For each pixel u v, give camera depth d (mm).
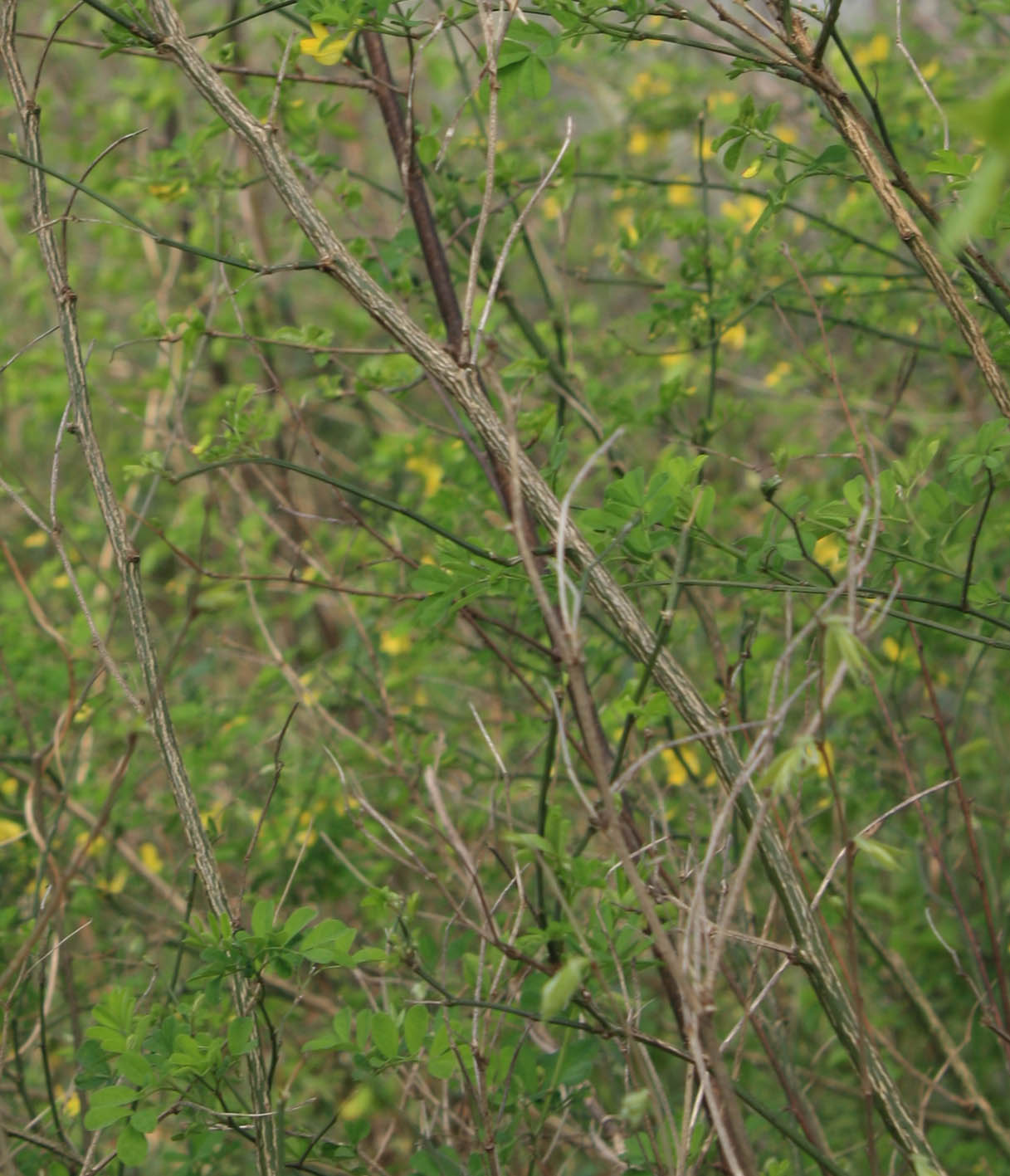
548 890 2576
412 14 1909
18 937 2229
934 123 2809
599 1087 2572
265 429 2043
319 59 1865
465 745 3426
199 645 4188
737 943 2133
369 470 3566
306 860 2973
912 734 2936
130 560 1750
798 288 2986
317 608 4125
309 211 1705
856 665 1130
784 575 1788
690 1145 1549
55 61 4914
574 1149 2207
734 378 4004
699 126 2809
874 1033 2545
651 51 4316
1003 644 1769
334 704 3312
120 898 3023
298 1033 3002
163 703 1723
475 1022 1619
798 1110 2088
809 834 2623
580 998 1575
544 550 1671
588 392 2934
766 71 1752
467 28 3076
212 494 3232
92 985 2848
